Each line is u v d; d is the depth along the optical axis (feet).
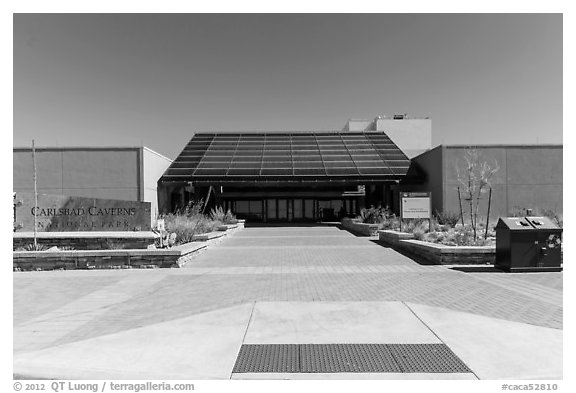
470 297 27.68
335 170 123.54
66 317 24.06
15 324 22.86
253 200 159.53
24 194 57.77
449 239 53.67
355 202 162.40
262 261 45.29
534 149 101.50
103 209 58.75
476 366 17.02
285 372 16.70
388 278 34.60
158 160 117.08
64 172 103.04
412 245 51.85
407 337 20.11
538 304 25.80
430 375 16.38
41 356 18.20
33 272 39.09
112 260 40.57
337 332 20.89
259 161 129.90
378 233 77.92
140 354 18.39
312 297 28.02
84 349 18.95
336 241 70.54
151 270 39.65
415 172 120.78
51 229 58.13
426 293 28.91
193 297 28.58
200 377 16.42
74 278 35.96
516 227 36.99
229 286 31.96
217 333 20.88
